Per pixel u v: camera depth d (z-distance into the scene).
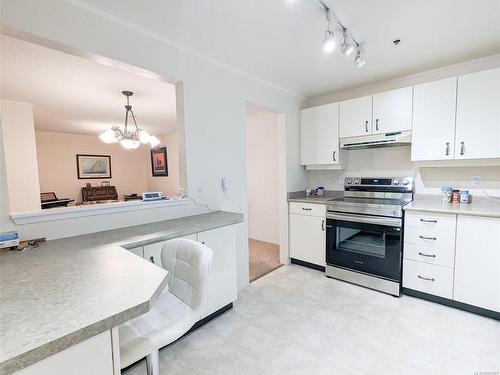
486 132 2.04
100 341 0.66
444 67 2.46
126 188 6.57
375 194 2.89
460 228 1.98
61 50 1.48
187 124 2.06
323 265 2.86
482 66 2.29
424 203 2.44
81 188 5.83
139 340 0.88
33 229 1.42
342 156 3.04
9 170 3.04
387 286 2.34
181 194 2.14
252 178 4.37
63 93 2.91
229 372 1.48
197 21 1.67
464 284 1.99
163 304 1.13
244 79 2.54
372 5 1.53
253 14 1.61
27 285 0.85
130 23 1.67
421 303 2.16
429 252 2.14
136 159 6.73
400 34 1.87
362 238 2.52
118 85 2.70
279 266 3.13
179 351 1.66
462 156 2.16
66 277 0.91
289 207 3.15
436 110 2.26
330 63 2.35
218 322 1.97
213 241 1.92
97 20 1.53
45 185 5.37
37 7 1.32
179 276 1.17
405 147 2.73
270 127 4.02
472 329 1.79
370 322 1.91
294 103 3.22
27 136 3.18
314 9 1.56
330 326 1.88
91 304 0.71
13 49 1.89
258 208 4.33
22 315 0.66
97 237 1.52
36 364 0.56
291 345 1.69
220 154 2.33
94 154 6.03
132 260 1.09
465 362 1.49
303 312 2.08
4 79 2.44
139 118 4.35
